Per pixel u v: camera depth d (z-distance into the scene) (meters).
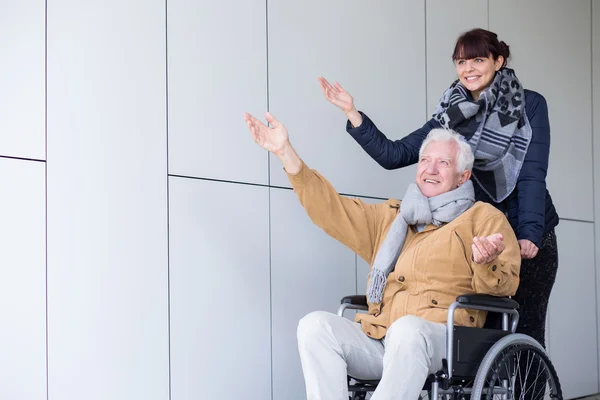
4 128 2.55
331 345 2.46
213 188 3.18
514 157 2.88
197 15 3.17
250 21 3.37
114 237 2.83
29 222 2.59
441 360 2.41
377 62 3.90
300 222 3.54
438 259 2.58
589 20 5.44
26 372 2.56
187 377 3.04
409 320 2.36
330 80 3.68
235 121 3.28
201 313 3.10
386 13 3.97
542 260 2.88
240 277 3.26
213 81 3.21
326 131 3.66
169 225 3.01
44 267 2.62
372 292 2.66
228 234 3.23
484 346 2.43
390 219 2.80
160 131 3.00
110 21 2.86
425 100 4.14
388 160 3.03
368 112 3.83
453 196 2.67
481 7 4.52
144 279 2.91
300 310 3.51
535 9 4.94
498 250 2.31
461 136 2.80
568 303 5.06
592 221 5.32
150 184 2.95
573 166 5.18
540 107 2.91
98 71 2.81
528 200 2.81
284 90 3.48
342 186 3.71
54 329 2.64
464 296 2.36
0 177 2.53
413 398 2.30
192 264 3.08
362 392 2.71
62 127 2.70
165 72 3.04
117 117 2.86
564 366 5.00
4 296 2.52
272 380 3.37
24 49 2.61
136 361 2.87
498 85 2.92
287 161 2.67
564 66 5.16
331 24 3.71
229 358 3.20
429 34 4.19
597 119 5.44
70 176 2.71
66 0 2.73
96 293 2.76
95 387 2.74
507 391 2.44
